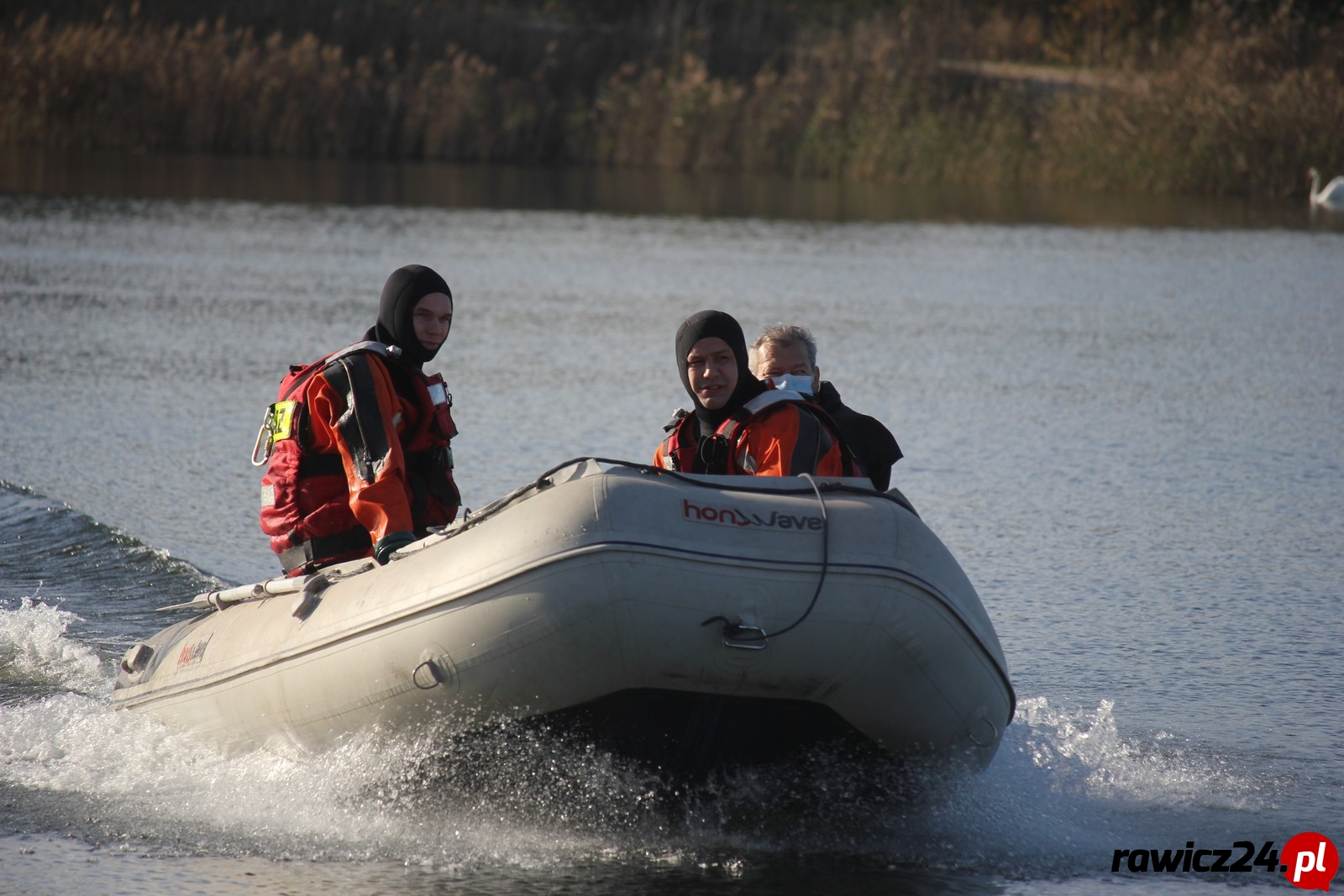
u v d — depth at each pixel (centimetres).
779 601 1608
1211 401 4750
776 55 15250
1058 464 3884
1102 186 12675
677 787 1714
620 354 5212
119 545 2998
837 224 9781
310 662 1819
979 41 16700
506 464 3653
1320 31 13362
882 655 1645
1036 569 2983
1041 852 1727
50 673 2355
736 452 1848
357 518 1931
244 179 10925
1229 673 2409
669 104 13800
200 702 1992
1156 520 3378
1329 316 6662
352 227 8656
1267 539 3238
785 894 1598
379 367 1950
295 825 1786
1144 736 2131
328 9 14762
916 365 5191
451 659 1675
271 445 2052
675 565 1605
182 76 12512
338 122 13075
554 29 15738
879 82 13638
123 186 10031
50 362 4772
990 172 13025
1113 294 7144
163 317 5622
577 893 1593
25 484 3412
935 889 1623
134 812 1817
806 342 2011
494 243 8238
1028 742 2088
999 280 7494
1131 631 2620
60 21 13400
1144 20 16475
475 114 13488
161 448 3791
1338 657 2494
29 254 7100
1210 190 12469
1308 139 12150
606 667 1620
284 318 5694
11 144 12144
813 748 1714
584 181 12250
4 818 1789
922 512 3394
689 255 8006
